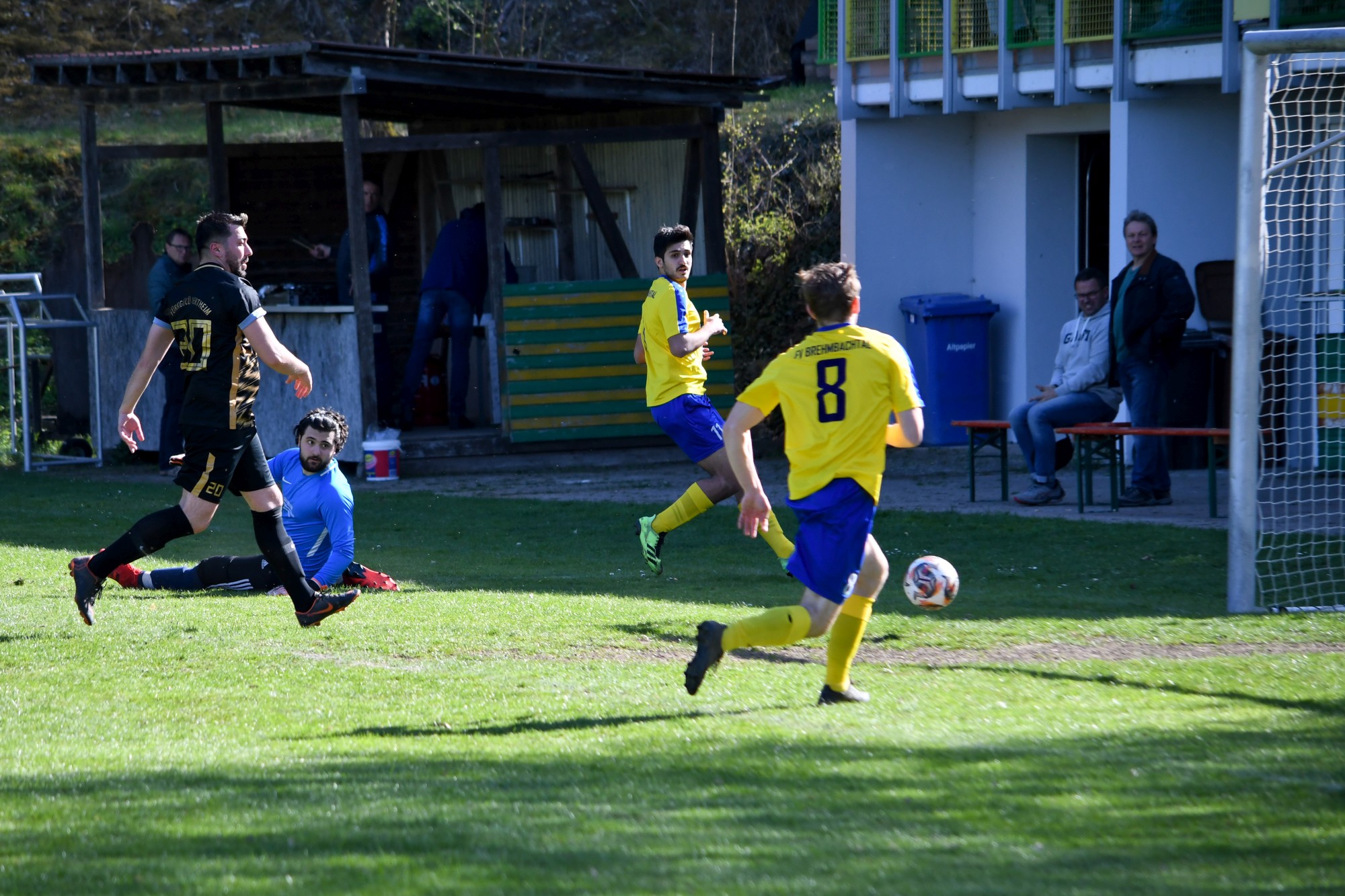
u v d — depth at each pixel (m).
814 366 16.56
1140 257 36.94
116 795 13.12
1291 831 11.70
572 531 36.19
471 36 95.12
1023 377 55.75
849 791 13.05
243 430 20.73
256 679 19.11
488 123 59.12
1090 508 37.50
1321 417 36.00
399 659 20.61
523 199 59.00
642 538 28.72
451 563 31.53
